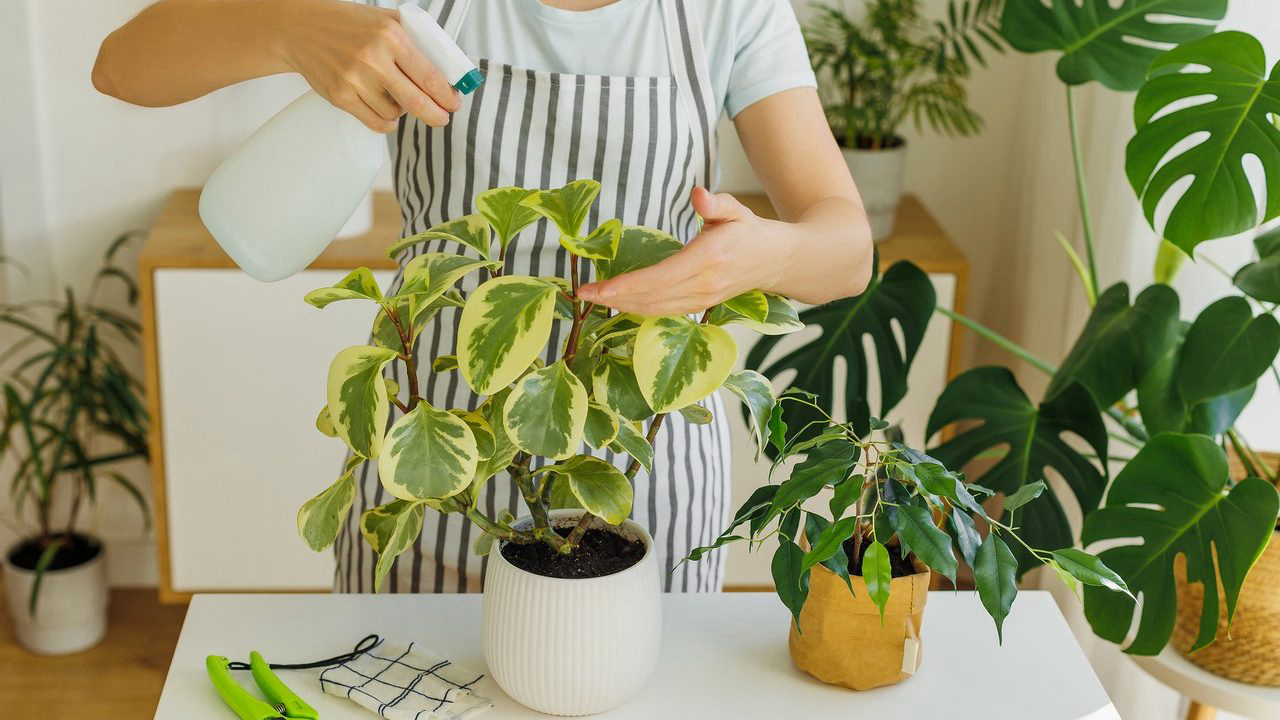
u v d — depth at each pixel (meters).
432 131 1.21
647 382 0.82
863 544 0.99
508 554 0.97
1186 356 1.40
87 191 2.35
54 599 2.29
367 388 0.84
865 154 2.14
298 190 0.94
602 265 0.88
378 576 0.89
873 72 2.10
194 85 1.05
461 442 0.85
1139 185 1.33
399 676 1.00
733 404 2.19
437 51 0.88
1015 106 2.42
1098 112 1.96
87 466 2.26
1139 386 1.47
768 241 0.88
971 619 1.12
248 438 2.20
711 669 1.04
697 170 1.26
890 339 1.57
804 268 0.95
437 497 0.84
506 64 1.19
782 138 1.19
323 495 0.91
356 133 0.93
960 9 2.34
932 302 1.55
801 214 1.17
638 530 1.01
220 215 0.96
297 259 0.97
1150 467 1.36
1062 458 1.46
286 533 2.28
